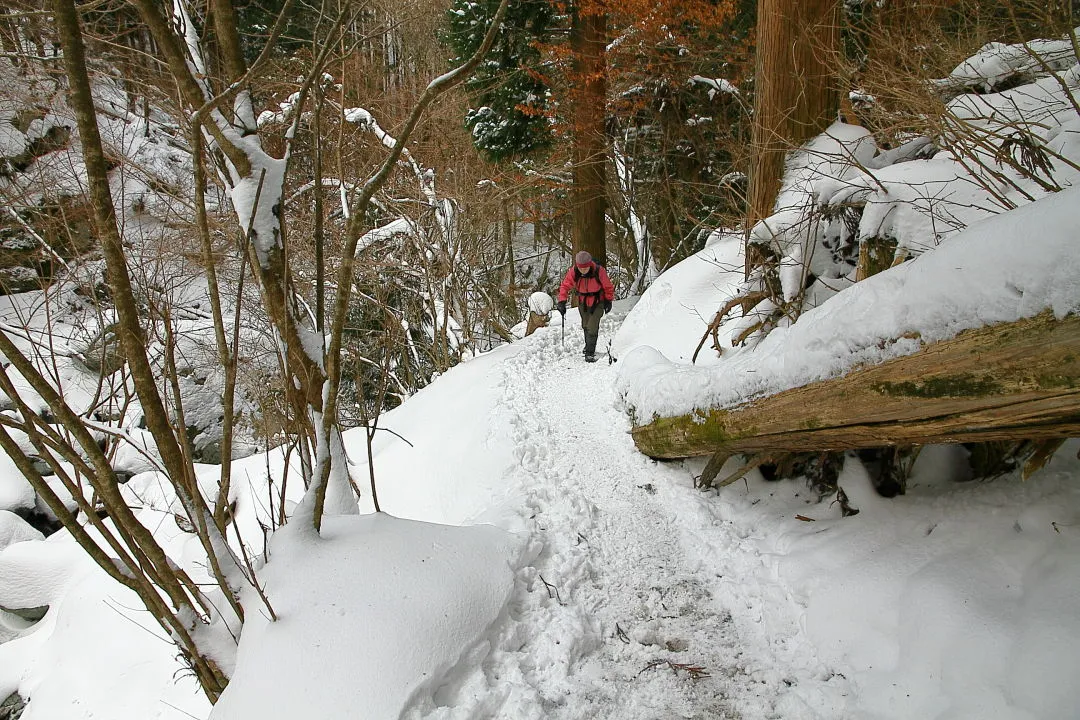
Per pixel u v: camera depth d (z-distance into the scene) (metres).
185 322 9.76
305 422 2.98
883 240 3.69
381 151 10.20
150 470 7.47
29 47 5.50
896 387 2.25
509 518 3.84
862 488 3.27
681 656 2.84
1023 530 2.53
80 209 3.33
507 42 11.01
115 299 2.02
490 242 15.02
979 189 3.56
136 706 4.02
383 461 5.82
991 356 1.90
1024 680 1.97
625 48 11.24
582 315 7.23
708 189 11.48
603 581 3.37
